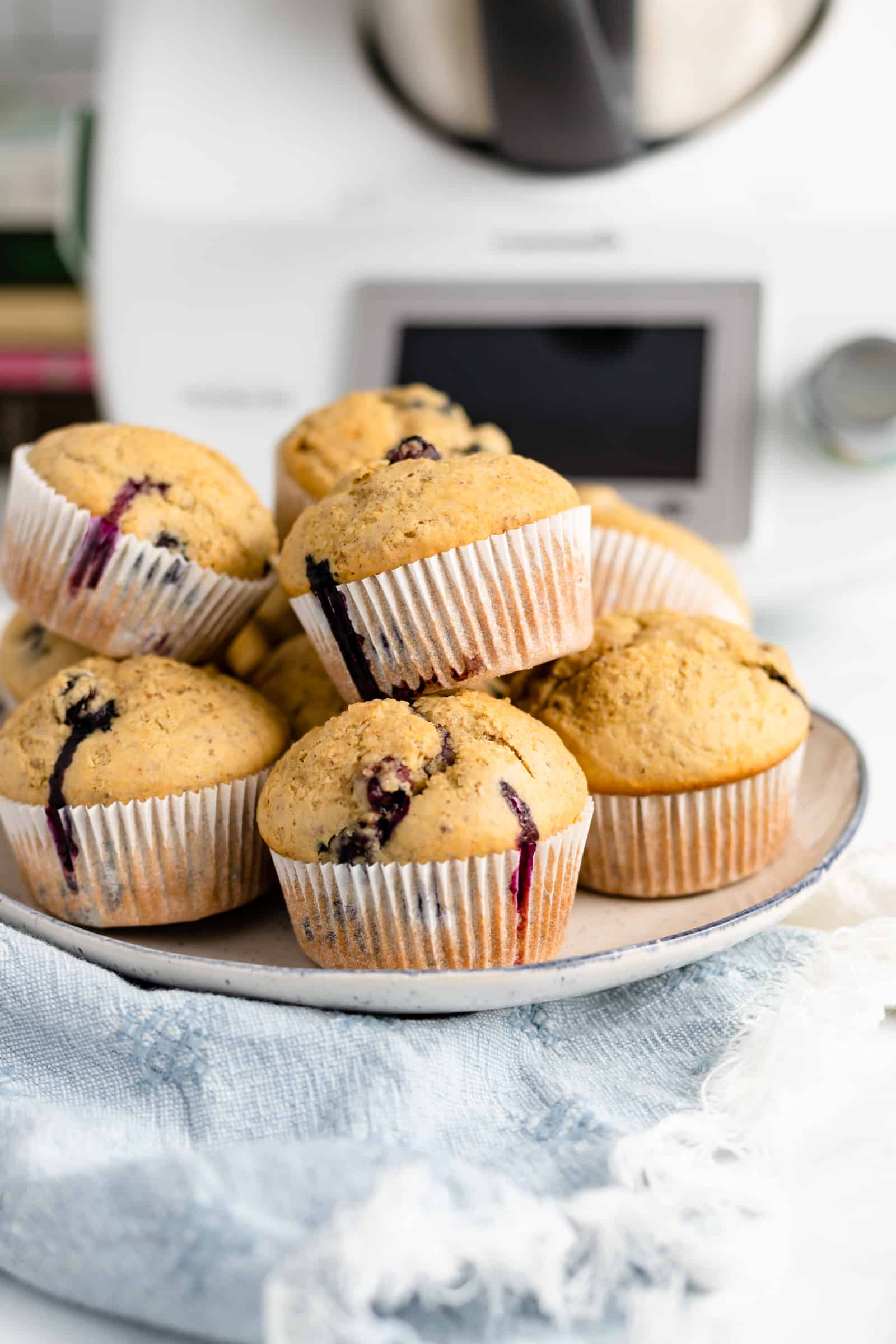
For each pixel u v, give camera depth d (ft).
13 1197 1.54
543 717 1.89
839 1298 1.51
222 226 2.61
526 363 2.55
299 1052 1.66
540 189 2.59
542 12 2.36
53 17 4.15
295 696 1.94
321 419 2.06
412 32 2.52
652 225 2.55
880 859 1.87
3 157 3.47
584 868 1.90
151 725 1.83
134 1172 1.53
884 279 2.49
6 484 3.62
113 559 1.89
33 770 1.82
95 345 2.65
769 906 1.76
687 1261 1.50
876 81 2.55
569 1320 1.48
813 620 2.62
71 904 1.84
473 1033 1.71
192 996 1.70
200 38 2.68
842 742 2.04
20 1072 1.69
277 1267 1.47
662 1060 1.70
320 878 1.74
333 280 2.59
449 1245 1.47
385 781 1.73
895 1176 1.59
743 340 2.50
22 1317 1.53
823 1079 1.63
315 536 1.83
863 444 2.42
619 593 2.11
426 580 1.79
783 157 2.55
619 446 2.51
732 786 1.86
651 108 2.56
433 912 1.73
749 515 2.46
